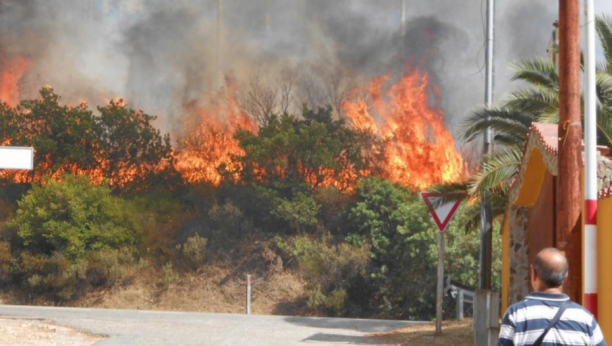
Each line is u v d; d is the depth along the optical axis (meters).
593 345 4.75
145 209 57.06
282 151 57.44
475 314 12.95
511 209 15.70
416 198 49.94
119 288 49.62
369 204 49.72
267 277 49.72
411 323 21.59
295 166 57.09
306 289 47.31
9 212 55.75
